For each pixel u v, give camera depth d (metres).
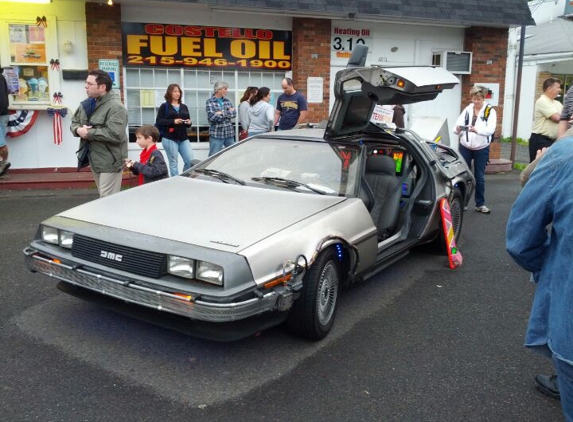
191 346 3.89
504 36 12.61
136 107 10.33
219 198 4.32
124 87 10.16
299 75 11.10
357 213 4.34
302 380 3.49
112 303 3.82
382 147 5.94
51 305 4.52
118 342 3.91
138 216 3.96
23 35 9.52
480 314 4.66
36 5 9.47
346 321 4.43
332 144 5.08
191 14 10.33
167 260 3.44
